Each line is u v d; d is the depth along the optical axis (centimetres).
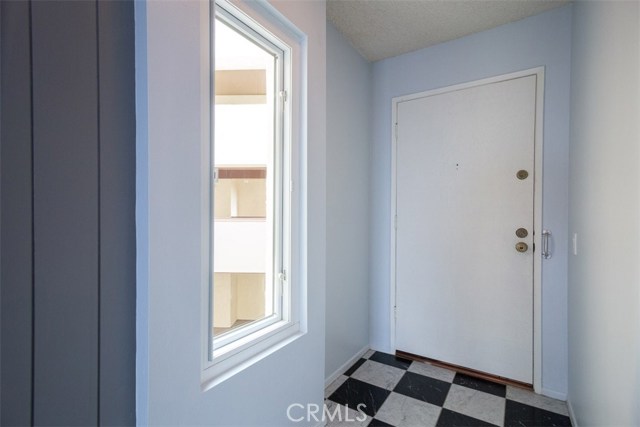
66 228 68
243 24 117
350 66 219
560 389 178
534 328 186
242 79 134
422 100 225
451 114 213
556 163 179
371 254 248
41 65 64
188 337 91
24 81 61
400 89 235
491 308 200
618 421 98
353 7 179
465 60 208
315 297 149
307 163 143
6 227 59
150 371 81
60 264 67
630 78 93
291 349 133
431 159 221
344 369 214
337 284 209
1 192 59
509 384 193
